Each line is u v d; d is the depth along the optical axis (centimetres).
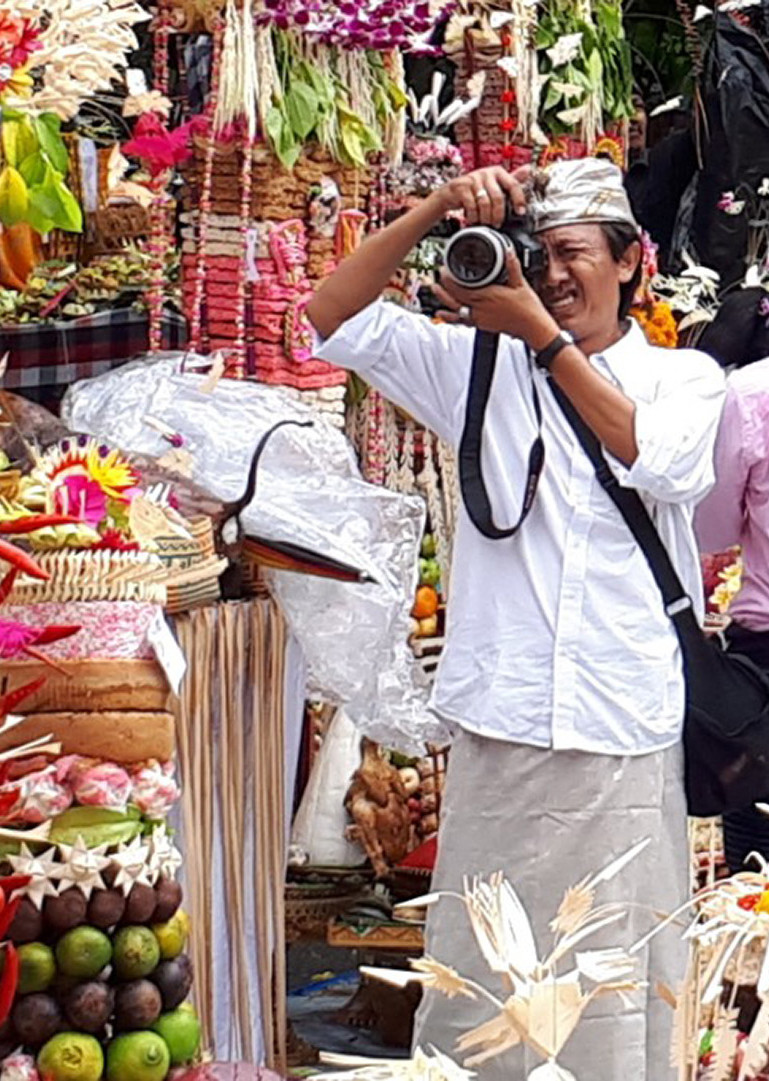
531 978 303
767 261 943
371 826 802
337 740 823
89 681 498
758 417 626
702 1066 349
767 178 984
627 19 1114
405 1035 798
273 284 723
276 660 654
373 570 644
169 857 507
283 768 661
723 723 548
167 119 764
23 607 505
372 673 664
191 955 629
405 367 560
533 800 536
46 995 482
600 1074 525
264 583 665
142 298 734
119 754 500
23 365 729
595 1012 523
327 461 662
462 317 522
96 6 489
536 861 536
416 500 674
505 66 830
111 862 489
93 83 494
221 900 645
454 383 557
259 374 729
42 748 468
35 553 511
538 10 881
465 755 549
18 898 469
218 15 694
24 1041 482
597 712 531
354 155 741
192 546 609
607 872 328
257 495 641
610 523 534
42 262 749
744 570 647
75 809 494
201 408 654
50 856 484
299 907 806
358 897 816
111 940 493
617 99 958
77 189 748
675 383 538
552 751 532
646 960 537
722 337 847
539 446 532
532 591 536
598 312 542
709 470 537
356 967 918
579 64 909
